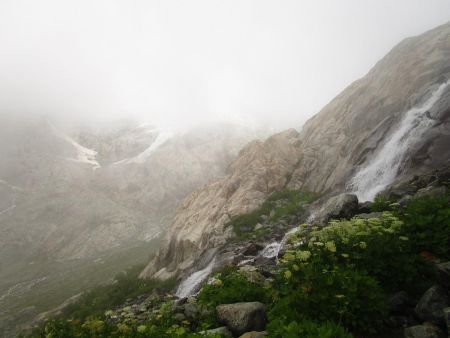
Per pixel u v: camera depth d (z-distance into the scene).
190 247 32.44
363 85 39.97
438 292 6.62
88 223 116.00
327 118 41.69
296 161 37.47
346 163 29.41
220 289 9.54
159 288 27.30
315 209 25.27
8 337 46.22
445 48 31.19
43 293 69.69
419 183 16.48
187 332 8.39
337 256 8.05
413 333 6.02
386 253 7.82
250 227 27.25
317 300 6.80
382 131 27.61
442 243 8.05
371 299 6.70
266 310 8.03
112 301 28.02
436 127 21.36
